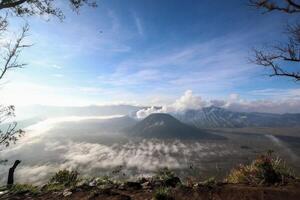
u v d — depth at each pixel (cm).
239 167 931
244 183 804
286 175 832
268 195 654
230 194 689
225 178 902
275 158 903
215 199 678
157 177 894
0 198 858
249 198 654
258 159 894
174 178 868
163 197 703
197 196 706
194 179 839
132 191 805
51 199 792
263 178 816
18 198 840
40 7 1035
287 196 637
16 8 1010
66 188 902
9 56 1097
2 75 1080
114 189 833
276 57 1090
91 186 876
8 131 1003
